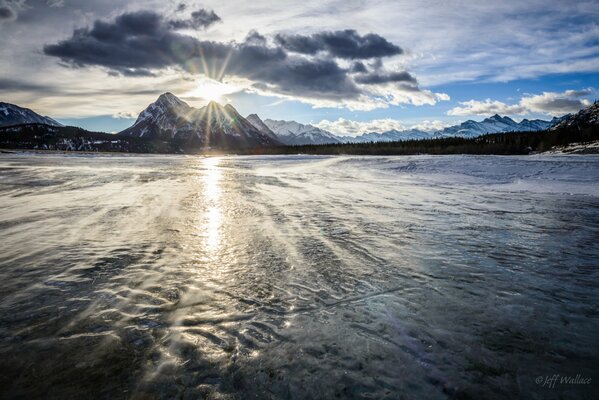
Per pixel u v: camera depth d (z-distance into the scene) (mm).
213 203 9375
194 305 3135
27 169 23188
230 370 2234
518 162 20938
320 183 15641
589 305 3160
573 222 7020
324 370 2234
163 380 2135
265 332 2682
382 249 4977
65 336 2590
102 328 2715
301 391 2051
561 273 4004
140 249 4883
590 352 2422
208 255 4629
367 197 10891
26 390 2033
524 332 2689
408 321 2855
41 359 2314
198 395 2012
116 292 3393
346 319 2887
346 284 3645
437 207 8938
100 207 8469
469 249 5000
